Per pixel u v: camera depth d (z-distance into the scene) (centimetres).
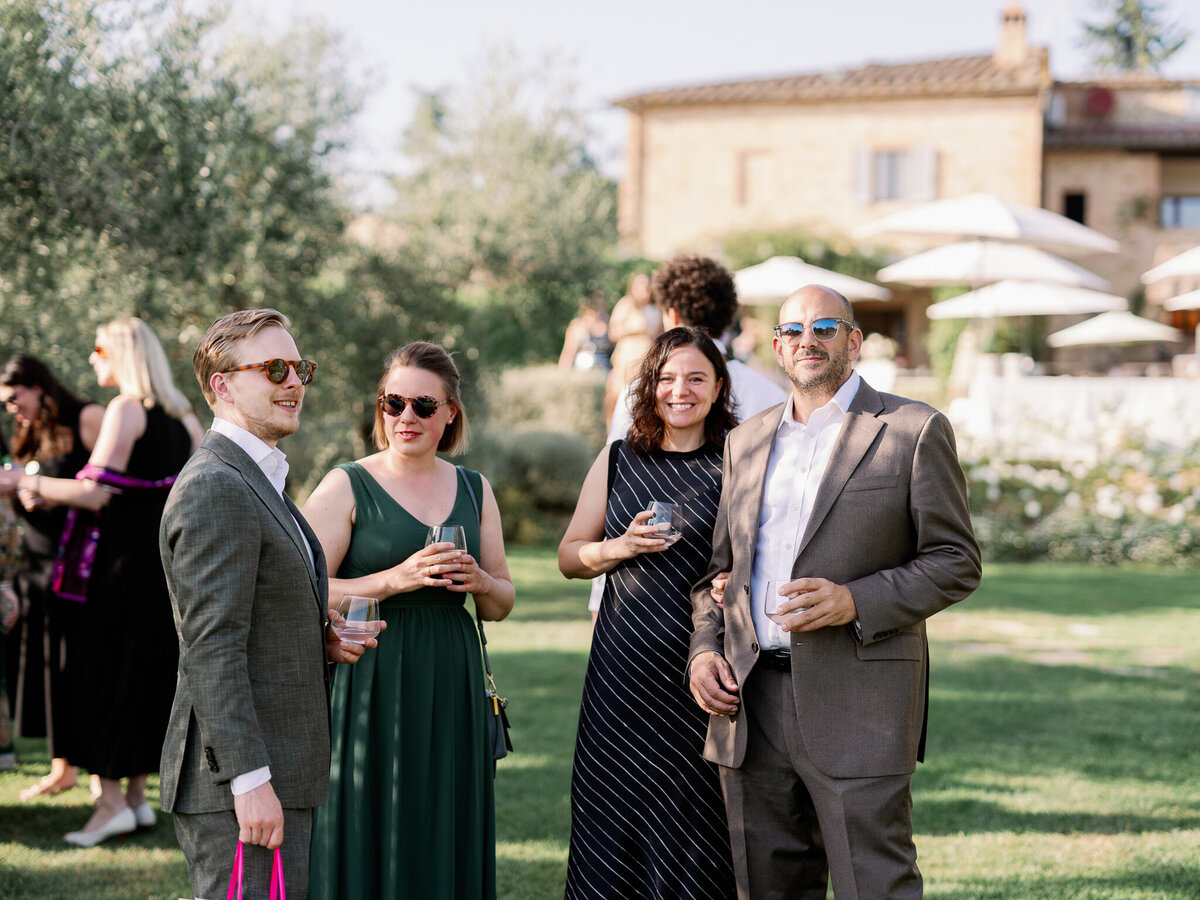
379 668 301
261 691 240
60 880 387
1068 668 722
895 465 288
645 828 315
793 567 291
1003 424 1499
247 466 245
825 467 293
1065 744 558
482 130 1417
